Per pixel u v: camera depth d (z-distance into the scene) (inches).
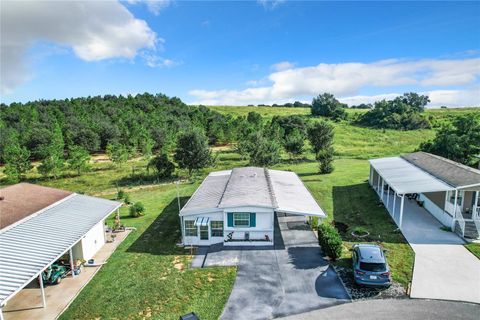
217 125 3016.7
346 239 853.8
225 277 676.1
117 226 990.4
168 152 2304.4
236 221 834.2
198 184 1615.4
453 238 829.8
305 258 756.0
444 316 526.0
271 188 1015.6
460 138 1632.6
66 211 852.6
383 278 604.7
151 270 721.0
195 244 858.8
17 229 714.2
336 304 571.2
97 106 4057.6
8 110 3668.8
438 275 652.1
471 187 842.8
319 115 4525.1
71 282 682.2
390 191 1277.1
